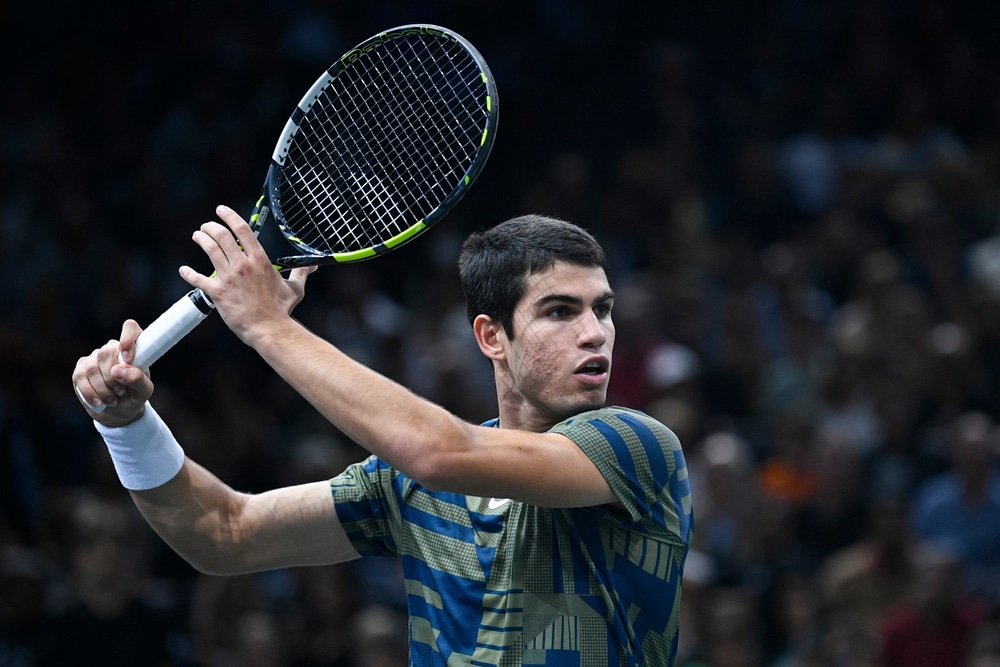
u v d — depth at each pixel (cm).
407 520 1205
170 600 2789
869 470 3175
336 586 2778
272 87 4350
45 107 4466
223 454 3272
